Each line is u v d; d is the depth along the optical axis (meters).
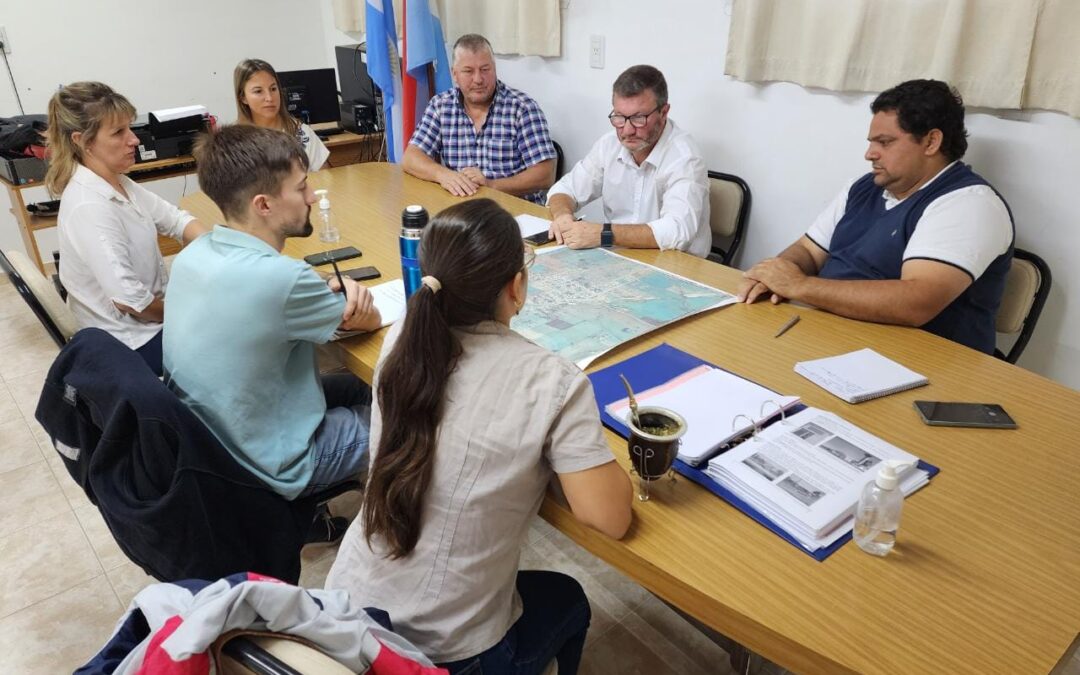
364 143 3.99
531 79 3.33
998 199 1.63
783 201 2.53
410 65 3.16
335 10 4.25
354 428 1.51
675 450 0.97
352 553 1.03
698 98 2.66
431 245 0.90
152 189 4.21
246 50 4.40
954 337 1.71
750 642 0.84
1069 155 1.85
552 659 1.08
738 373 1.34
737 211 2.56
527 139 2.88
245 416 1.32
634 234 1.97
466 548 0.92
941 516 0.97
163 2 4.01
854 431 1.13
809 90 2.31
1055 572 0.88
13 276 1.71
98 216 1.89
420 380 0.87
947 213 1.61
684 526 0.97
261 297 1.26
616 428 1.17
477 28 3.42
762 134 2.50
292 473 1.39
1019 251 1.87
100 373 1.16
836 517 0.94
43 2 3.67
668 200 2.18
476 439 0.88
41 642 1.66
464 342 0.92
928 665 0.76
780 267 1.68
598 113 3.07
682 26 2.60
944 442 1.13
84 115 1.85
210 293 1.29
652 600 1.75
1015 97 1.86
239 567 1.31
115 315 2.06
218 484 1.22
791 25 2.26
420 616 0.93
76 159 1.91
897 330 1.52
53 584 1.83
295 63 4.64
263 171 1.33
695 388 1.25
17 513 2.08
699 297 1.65
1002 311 1.88
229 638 0.68
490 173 2.95
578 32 3.01
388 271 1.85
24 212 3.10
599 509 0.90
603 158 2.47
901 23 2.01
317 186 2.62
